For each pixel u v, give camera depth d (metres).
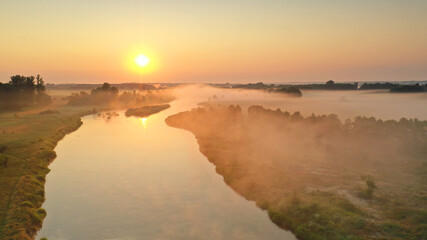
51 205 43.50
